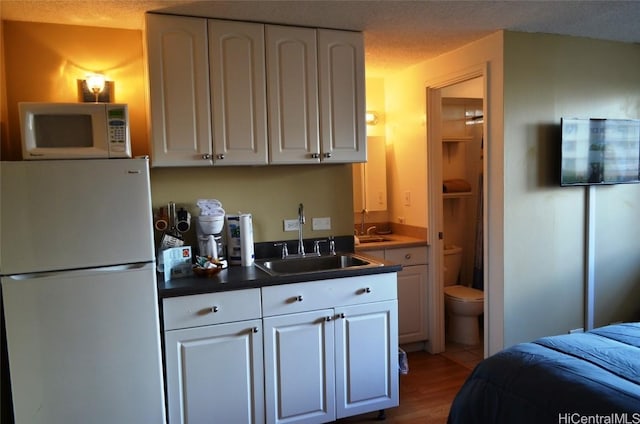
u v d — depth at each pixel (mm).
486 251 3033
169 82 2377
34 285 1894
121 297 2004
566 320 3143
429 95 3502
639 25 2811
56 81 2506
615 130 3127
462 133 4285
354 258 2850
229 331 2221
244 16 2443
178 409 2156
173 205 2670
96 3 2205
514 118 2883
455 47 3152
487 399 1707
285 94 2604
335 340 2422
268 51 2561
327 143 2707
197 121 2438
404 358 2770
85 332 1968
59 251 1928
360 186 3945
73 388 1966
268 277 2295
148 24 2328
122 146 2008
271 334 2295
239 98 2512
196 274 2377
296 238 2986
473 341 3836
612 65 3205
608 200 3264
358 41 2756
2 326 2000
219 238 2680
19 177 1867
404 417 2641
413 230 3770
